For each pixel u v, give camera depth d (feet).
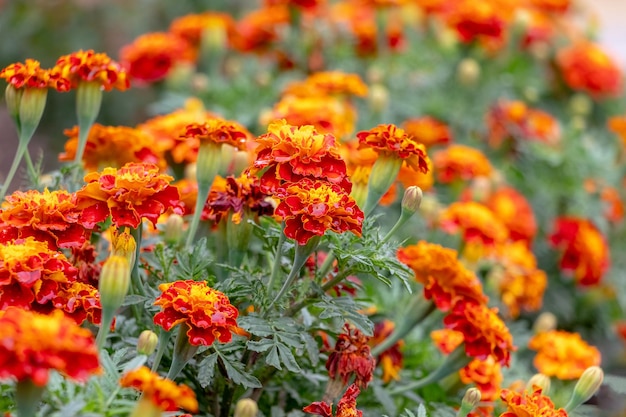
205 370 3.99
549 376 4.64
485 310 4.40
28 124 4.38
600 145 7.54
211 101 6.51
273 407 4.27
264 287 4.12
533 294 5.34
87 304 3.85
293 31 7.14
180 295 3.87
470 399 4.17
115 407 3.75
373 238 4.21
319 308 4.29
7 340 3.46
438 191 6.00
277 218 4.05
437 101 6.81
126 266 3.81
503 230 5.16
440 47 7.35
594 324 6.39
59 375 3.74
